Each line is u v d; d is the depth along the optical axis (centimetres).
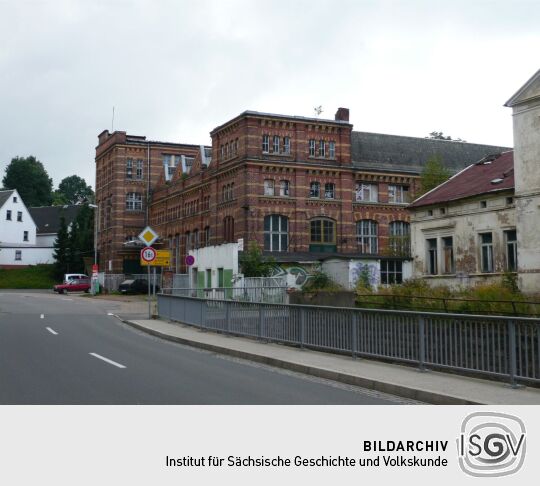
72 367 1323
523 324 1053
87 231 8275
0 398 971
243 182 4534
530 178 2642
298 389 1127
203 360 1529
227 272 3994
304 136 4722
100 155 7244
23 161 12081
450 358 1200
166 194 6169
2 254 8612
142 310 3609
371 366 1332
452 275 3173
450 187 3441
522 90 2666
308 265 4184
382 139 5378
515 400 965
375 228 4997
